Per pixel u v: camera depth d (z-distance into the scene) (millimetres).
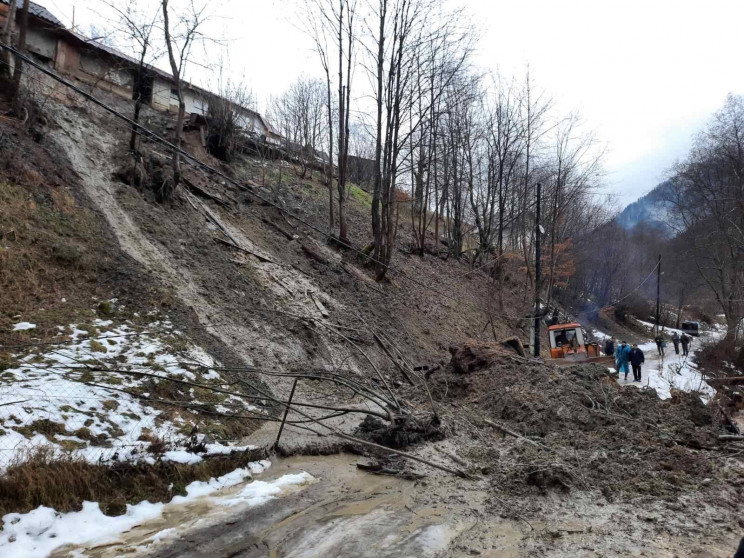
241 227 18188
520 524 6047
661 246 57312
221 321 12617
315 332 14680
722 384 18281
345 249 21906
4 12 19469
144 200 15414
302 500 6734
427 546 5438
